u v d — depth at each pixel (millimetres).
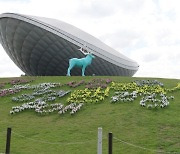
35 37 56344
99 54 59781
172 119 24188
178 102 28562
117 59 63438
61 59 58781
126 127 23234
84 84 35938
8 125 25859
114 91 32844
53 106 29641
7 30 58250
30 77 41938
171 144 19531
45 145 20828
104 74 63250
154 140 20297
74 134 22656
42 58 59250
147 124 23500
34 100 31859
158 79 37531
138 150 18875
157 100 28484
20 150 19922
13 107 29922
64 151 19484
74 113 27484
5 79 41469
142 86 33719
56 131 23594
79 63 45969
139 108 27219
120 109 27406
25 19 55125
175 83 35062
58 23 59906
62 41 56781
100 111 27484
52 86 35688
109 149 15805
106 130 23016
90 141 21000
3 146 20766
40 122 26188
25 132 23812
